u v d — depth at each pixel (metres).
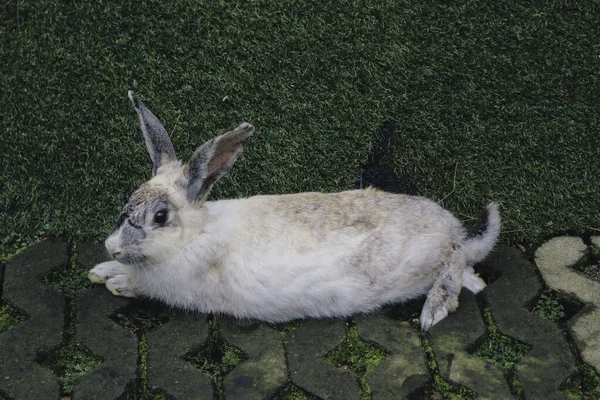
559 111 1.45
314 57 1.49
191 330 1.23
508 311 1.25
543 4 1.53
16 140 1.44
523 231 1.36
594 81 1.47
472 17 1.53
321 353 1.20
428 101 1.47
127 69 1.49
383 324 1.23
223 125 1.44
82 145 1.43
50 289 1.27
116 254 1.18
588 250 1.34
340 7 1.53
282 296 1.22
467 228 1.35
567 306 1.27
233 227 1.23
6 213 1.38
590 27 1.52
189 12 1.53
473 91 1.47
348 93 1.47
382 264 1.22
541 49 1.50
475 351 1.21
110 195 1.39
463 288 1.27
